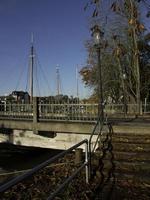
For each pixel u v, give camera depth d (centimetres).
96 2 639
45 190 834
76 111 1711
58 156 570
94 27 718
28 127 1747
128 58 3506
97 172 909
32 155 2566
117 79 3841
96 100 3912
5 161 2314
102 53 3431
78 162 1079
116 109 2586
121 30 2495
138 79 3556
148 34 3594
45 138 1681
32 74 4019
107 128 1295
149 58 4112
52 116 1786
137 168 933
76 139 1552
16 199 777
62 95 4528
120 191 778
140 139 1170
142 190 785
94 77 3991
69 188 786
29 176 414
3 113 2091
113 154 1030
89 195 748
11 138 1842
